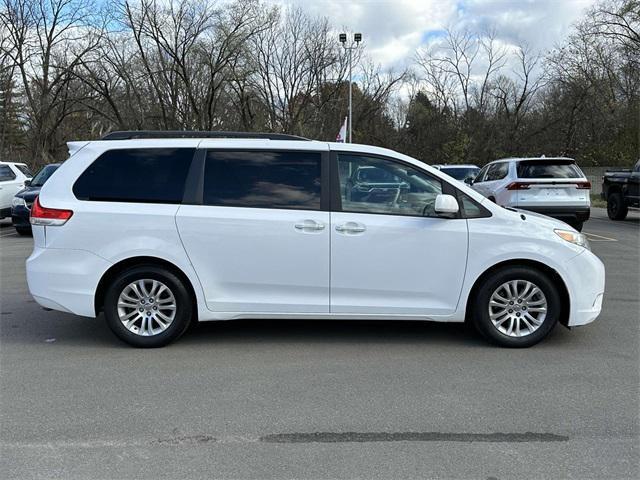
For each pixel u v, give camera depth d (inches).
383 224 190.9
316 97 1691.7
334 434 133.3
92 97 1343.5
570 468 118.3
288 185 194.1
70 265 191.6
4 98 1327.5
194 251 190.5
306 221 189.9
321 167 195.0
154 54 1371.8
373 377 169.2
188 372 173.5
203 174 194.5
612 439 131.0
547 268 193.6
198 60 1381.6
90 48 1305.4
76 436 132.3
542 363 181.0
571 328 219.3
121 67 1333.7
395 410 146.2
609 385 162.7
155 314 196.1
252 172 195.0
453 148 1614.2
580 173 475.5
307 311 193.9
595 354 189.6
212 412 145.0
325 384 163.6
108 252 190.2
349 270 191.8
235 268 191.6
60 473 116.3
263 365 179.6
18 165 621.9
